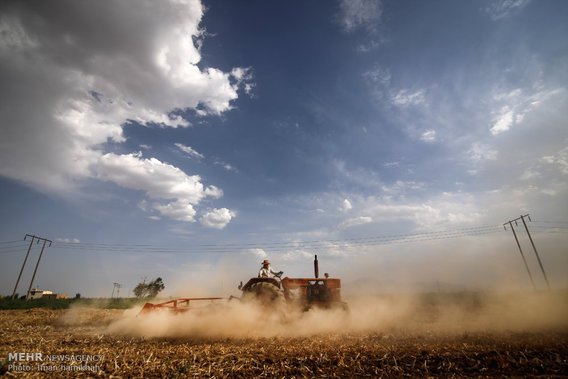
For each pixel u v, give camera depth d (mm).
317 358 4508
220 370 4066
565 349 4625
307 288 10070
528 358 4359
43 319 11609
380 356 4594
